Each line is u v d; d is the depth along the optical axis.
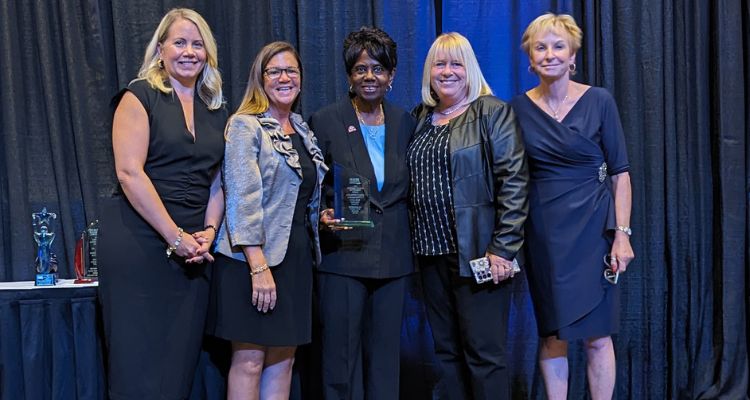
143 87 2.07
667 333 2.96
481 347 2.27
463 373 2.42
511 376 2.94
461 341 2.36
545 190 2.36
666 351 2.96
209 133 2.12
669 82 2.89
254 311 2.12
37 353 2.29
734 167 2.91
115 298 2.03
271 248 2.11
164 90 2.08
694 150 2.96
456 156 2.24
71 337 2.34
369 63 2.27
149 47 2.15
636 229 2.90
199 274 2.12
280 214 2.12
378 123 2.39
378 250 2.28
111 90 2.76
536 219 2.38
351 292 2.29
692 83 2.95
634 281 2.92
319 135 2.35
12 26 2.65
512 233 2.19
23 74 2.71
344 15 2.84
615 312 2.39
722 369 2.91
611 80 2.86
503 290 2.29
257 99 2.19
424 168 2.30
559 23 2.35
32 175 2.73
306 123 2.30
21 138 2.68
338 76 2.81
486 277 2.19
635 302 2.92
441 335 2.43
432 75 2.33
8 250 2.71
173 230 2.01
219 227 2.17
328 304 2.29
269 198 2.11
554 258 2.34
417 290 2.93
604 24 2.85
